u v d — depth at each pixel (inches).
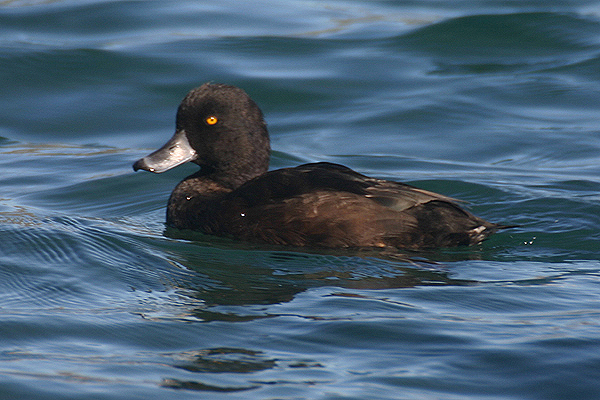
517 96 666.8
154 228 414.9
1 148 591.5
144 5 860.6
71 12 835.4
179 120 418.3
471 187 483.2
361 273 336.5
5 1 869.8
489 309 292.7
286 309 293.3
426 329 271.7
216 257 359.3
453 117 634.2
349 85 697.0
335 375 238.8
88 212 457.1
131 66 716.7
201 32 799.1
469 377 236.7
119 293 315.3
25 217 431.2
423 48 767.1
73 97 673.0
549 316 284.7
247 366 245.9
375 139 596.4
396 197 366.9
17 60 716.7
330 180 376.2
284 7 882.1
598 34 777.6
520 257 361.7
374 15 863.1
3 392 226.1
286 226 369.7
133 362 249.1
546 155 561.0
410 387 230.7
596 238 389.7
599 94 665.0
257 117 417.1
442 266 345.7
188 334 270.8
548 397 225.5
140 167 408.8
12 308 295.9
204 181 418.3
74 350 258.2
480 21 810.2
